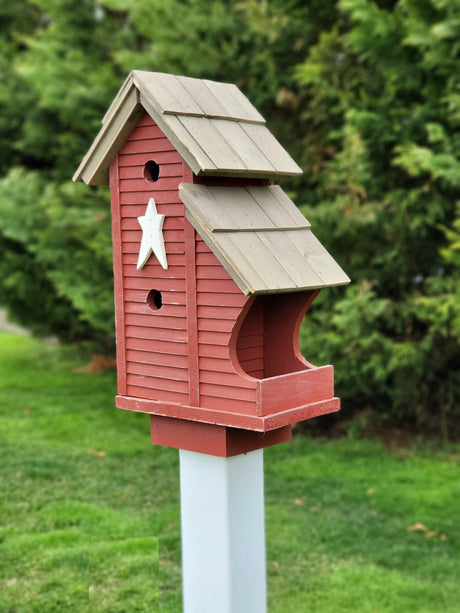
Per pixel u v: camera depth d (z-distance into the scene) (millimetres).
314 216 6469
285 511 5324
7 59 9680
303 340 6543
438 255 6750
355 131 6250
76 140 8531
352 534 4910
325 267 2652
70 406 7961
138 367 2809
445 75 6254
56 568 4273
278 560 4551
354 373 6637
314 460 6500
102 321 7863
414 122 6328
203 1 6945
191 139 2477
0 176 9867
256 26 6578
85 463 6148
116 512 5086
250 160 2580
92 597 3969
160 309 2715
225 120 2699
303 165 7074
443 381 7180
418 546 4734
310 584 4238
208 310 2551
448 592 4137
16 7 10164
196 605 2861
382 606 3994
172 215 2621
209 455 2730
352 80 6762
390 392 6906
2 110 9531
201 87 2744
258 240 2521
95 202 7691
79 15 8602
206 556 2803
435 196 6410
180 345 2662
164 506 5258
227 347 2514
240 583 2785
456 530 4945
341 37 6520
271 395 2486
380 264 6926
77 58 8297
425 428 7348
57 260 8219
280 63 7023
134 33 8633
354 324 6316
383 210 6566
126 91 2609
